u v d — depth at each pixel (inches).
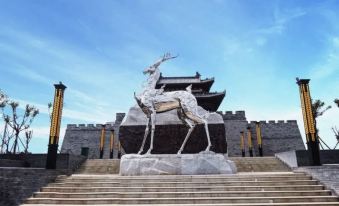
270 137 1796.3
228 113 1830.7
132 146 793.6
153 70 677.3
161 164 606.2
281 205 396.2
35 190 488.1
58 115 630.5
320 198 427.8
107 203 418.6
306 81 650.8
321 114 1518.2
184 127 797.9
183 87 1620.3
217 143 783.7
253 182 489.7
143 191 459.2
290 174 540.1
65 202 426.9
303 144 1779.0
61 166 721.0
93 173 764.0
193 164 602.9
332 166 473.4
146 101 649.0
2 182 484.7
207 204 401.4
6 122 1327.5
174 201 414.6
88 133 1849.2
